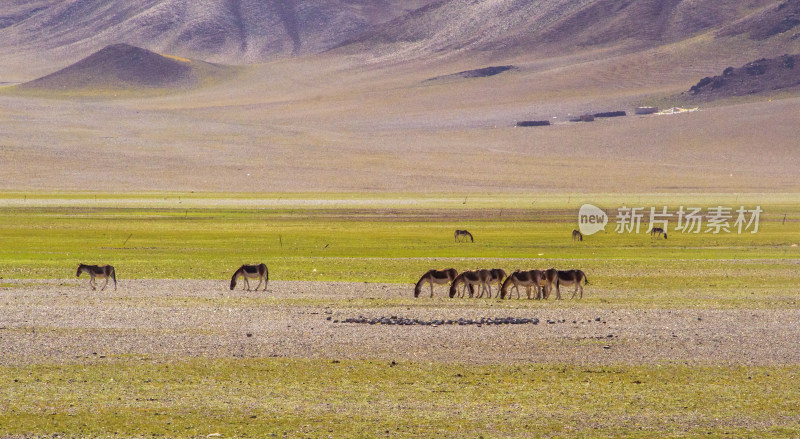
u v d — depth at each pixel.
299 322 100.94
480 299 124.56
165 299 120.88
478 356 84.81
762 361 83.56
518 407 68.81
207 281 144.25
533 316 106.38
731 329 98.00
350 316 105.81
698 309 113.25
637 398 71.44
